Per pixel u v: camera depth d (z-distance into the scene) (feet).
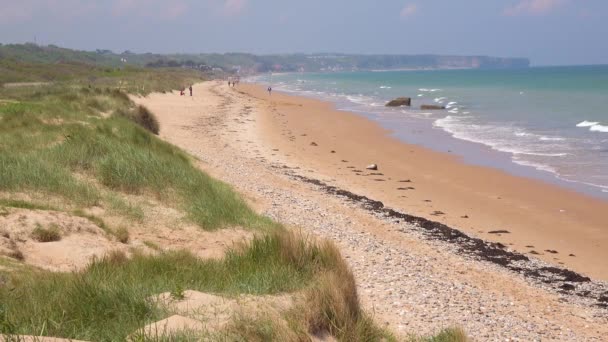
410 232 50.62
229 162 74.74
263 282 23.62
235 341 16.87
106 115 86.53
